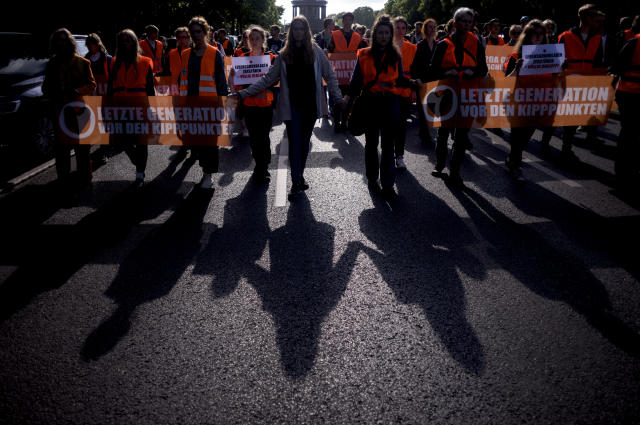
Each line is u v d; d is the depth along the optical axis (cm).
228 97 541
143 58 563
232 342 285
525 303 319
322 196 540
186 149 748
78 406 237
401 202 518
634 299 321
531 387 243
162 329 299
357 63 504
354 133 525
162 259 396
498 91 563
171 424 226
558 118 638
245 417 229
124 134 574
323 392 243
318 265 379
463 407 232
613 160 670
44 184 602
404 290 339
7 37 770
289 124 516
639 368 255
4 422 228
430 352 272
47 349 281
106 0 1828
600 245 405
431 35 679
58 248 420
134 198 546
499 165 660
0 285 357
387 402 236
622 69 542
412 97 777
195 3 2756
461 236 429
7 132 660
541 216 473
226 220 477
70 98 553
